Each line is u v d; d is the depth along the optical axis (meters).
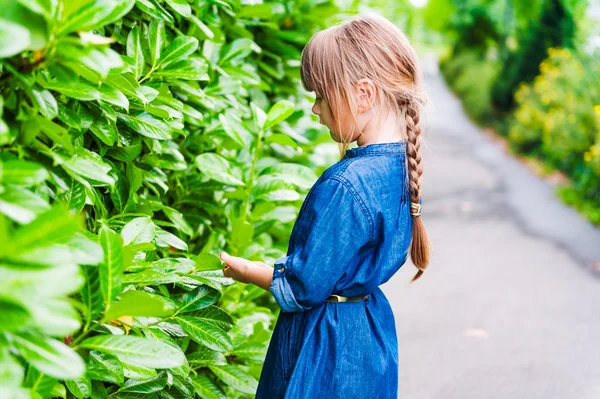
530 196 7.57
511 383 3.04
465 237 5.87
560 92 9.01
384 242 1.66
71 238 1.11
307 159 2.89
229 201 2.28
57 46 1.08
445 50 25.00
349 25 1.78
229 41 2.45
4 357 0.91
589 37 9.30
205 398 1.84
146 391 1.57
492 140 12.15
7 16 1.01
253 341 2.12
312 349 1.64
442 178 8.71
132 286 1.46
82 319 1.32
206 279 1.63
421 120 1.81
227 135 2.15
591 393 2.93
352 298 1.69
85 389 1.32
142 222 1.58
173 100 1.69
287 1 2.73
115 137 1.49
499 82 13.09
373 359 1.69
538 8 11.91
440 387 3.01
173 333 1.63
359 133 1.77
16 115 1.17
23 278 0.92
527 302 4.16
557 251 5.39
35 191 1.21
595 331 3.66
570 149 8.11
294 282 1.61
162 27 1.77
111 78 1.38
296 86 3.00
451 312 3.99
